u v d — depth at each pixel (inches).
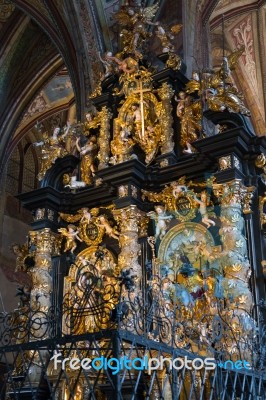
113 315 260.2
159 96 509.0
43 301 486.6
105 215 501.0
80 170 539.2
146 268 435.8
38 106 848.3
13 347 263.7
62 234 514.6
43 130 904.3
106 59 545.3
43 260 504.7
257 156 444.8
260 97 807.7
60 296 495.8
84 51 600.7
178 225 454.6
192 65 553.3
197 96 498.0
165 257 450.6
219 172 431.2
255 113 810.2
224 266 410.9
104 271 472.1
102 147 519.2
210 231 439.2
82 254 497.7
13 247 542.6
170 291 421.1
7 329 297.1
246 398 315.6
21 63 776.3
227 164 432.8
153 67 526.9
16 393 276.2
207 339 335.3
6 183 850.8
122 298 316.8
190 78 540.4
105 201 507.8
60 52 657.6
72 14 604.4
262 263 416.5
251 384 305.7
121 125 515.8
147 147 498.3
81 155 537.6
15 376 425.7
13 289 786.8
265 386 334.0
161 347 257.1
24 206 532.7
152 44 566.3
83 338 242.1
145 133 500.7
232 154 433.1
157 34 528.1
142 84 517.3
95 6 600.4
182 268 439.2
